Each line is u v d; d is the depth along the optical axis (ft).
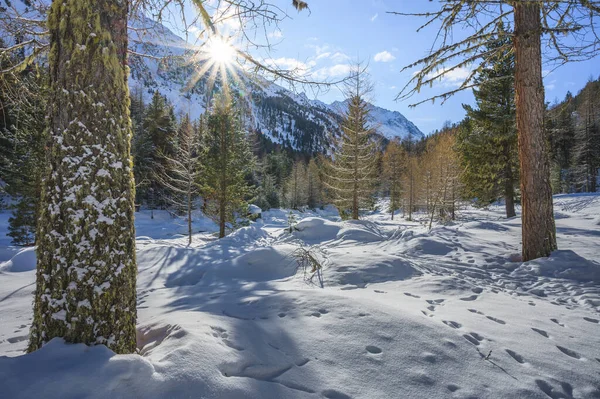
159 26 11.57
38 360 7.27
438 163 84.94
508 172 63.21
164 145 92.43
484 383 8.46
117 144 8.93
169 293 19.63
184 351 8.17
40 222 8.55
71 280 8.14
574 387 8.58
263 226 96.53
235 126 59.82
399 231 38.93
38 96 13.98
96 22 8.52
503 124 60.54
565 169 145.28
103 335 8.35
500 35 22.04
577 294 17.40
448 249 29.45
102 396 6.47
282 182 198.29
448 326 11.63
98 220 8.41
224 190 61.67
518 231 38.99
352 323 11.29
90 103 8.43
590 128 128.06
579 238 32.07
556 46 21.39
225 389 7.20
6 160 52.44
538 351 10.31
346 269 21.53
